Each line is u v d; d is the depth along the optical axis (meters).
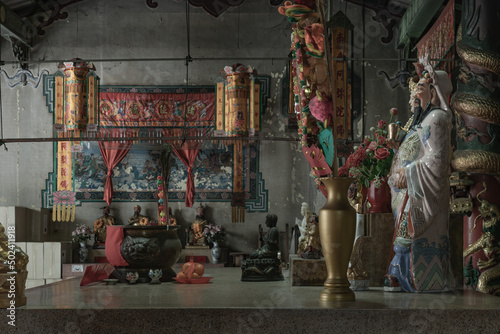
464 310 3.57
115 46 16.67
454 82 9.46
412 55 14.50
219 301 3.99
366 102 15.81
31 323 3.66
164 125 16.28
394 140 5.36
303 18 4.17
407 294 4.55
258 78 16.55
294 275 5.30
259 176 16.61
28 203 16.53
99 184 16.77
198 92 16.45
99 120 14.90
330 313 3.58
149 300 4.09
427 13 12.60
